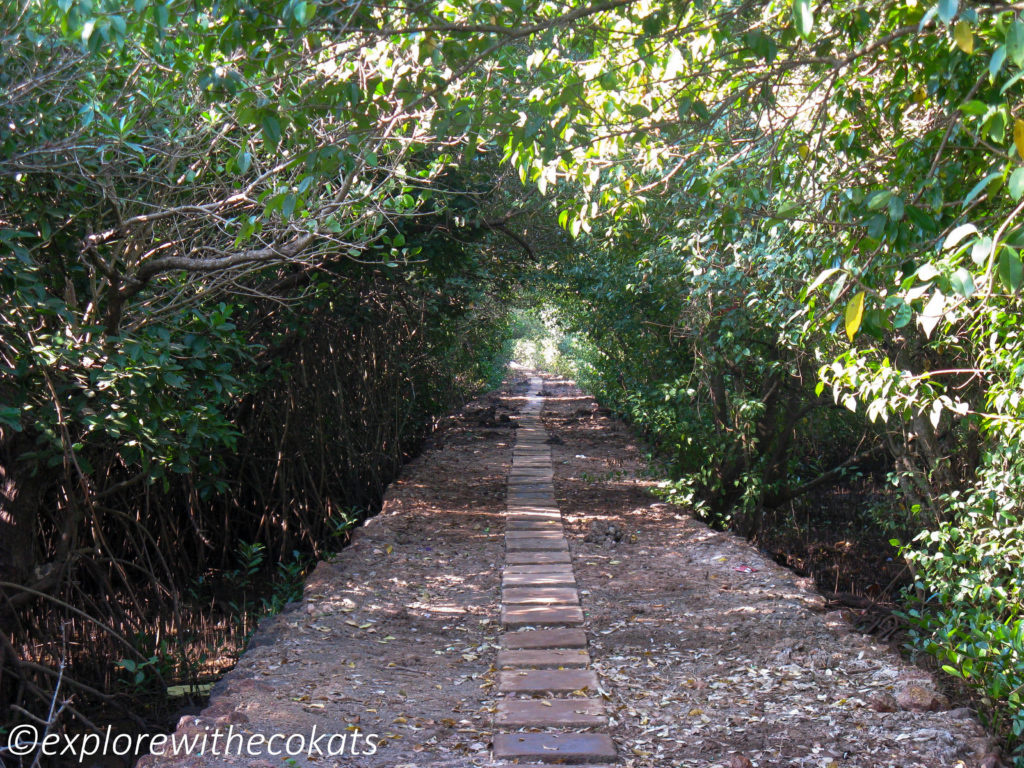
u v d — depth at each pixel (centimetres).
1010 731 529
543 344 5175
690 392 1177
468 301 1545
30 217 611
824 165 598
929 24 378
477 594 777
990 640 545
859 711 492
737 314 1057
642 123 462
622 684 548
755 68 498
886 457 1341
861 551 1422
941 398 546
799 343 852
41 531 966
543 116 411
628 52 502
